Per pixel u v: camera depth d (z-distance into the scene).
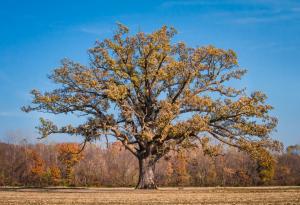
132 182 87.81
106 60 46.59
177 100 46.88
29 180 87.56
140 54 47.44
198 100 45.75
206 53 47.81
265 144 47.03
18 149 95.62
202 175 83.62
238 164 81.88
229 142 47.31
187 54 48.47
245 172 80.00
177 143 45.91
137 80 46.41
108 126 45.38
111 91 44.16
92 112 47.34
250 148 46.41
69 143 82.62
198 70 47.75
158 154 48.22
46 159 95.25
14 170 89.81
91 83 45.88
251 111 46.19
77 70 47.31
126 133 46.12
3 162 90.94
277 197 28.52
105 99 47.09
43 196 32.25
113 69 46.53
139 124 47.03
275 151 47.25
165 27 47.09
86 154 95.69
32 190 44.47
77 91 47.16
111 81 46.50
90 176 89.62
